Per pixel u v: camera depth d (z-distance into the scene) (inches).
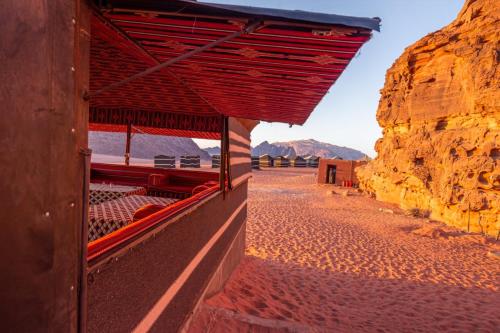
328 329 215.3
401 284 350.9
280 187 1355.8
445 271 407.5
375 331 228.7
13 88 45.9
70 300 56.7
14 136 46.4
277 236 543.2
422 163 877.2
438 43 882.8
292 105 177.3
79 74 58.1
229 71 123.0
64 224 53.9
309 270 377.4
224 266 258.2
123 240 89.7
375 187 1101.1
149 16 75.3
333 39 81.0
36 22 47.1
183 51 101.8
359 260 434.3
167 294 125.0
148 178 375.9
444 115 848.3
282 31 78.8
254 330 170.1
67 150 53.8
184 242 146.1
